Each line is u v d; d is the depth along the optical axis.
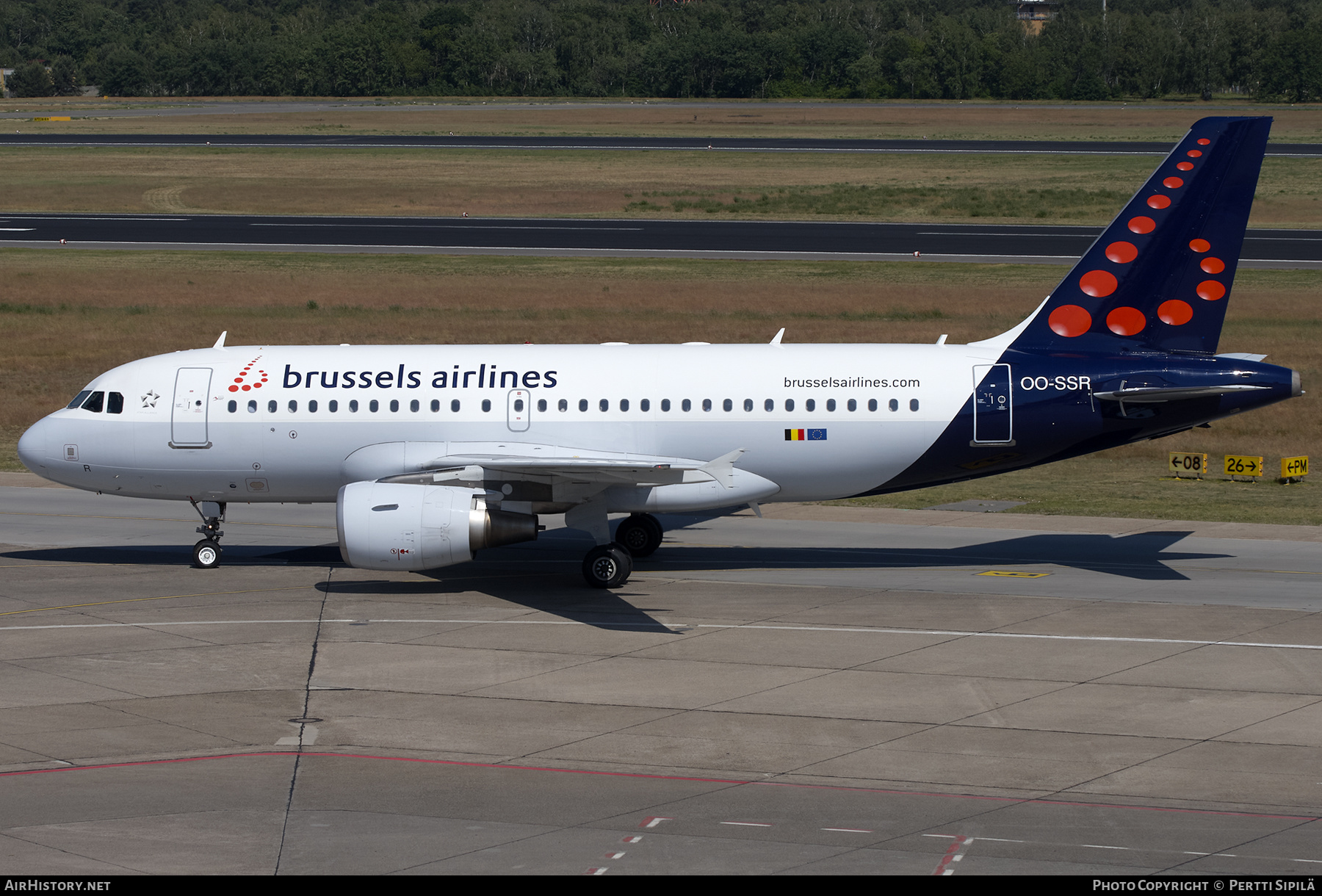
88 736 82.69
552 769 77.06
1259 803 71.50
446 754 79.62
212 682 94.56
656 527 139.25
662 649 102.75
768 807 70.94
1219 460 199.25
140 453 131.88
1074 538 147.50
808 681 94.31
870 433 128.12
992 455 129.00
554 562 136.75
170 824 68.19
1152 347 129.62
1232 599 118.06
